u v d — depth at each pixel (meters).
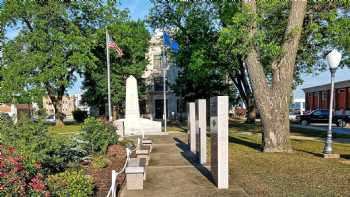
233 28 14.48
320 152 14.27
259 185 8.66
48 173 7.88
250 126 33.84
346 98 50.25
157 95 61.84
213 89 41.84
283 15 19.78
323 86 57.47
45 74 38.41
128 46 47.09
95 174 10.19
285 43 14.30
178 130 30.83
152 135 26.06
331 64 13.54
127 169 8.59
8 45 39.53
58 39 39.12
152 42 59.97
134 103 29.45
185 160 13.21
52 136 10.07
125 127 28.81
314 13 17.12
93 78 47.19
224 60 31.42
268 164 11.49
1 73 39.00
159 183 9.26
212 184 9.02
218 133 8.58
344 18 17.94
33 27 40.88
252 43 14.17
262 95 14.38
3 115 10.24
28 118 9.77
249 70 14.46
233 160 12.40
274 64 14.42
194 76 35.41
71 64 40.44
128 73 48.75
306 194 7.71
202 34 32.66
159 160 13.28
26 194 4.59
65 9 40.94
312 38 21.36
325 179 9.14
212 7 30.70
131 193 8.23
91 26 44.91
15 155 5.07
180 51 35.44
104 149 13.45
